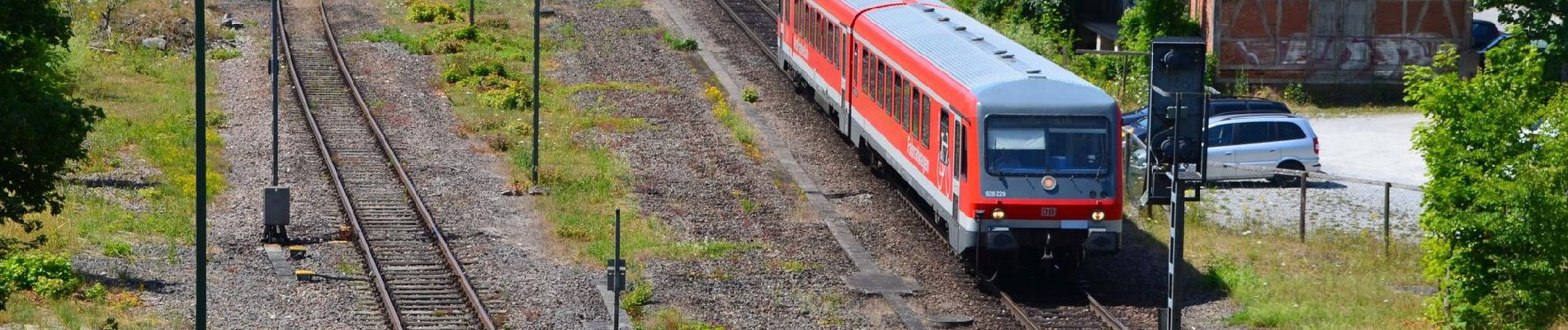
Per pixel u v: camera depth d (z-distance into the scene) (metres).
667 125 68.38
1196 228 51.91
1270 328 40.72
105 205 52.09
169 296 41.78
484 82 75.69
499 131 66.81
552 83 76.56
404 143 63.94
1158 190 33.12
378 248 48.44
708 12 94.50
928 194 48.91
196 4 31.62
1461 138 38.69
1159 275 46.25
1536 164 37.38
